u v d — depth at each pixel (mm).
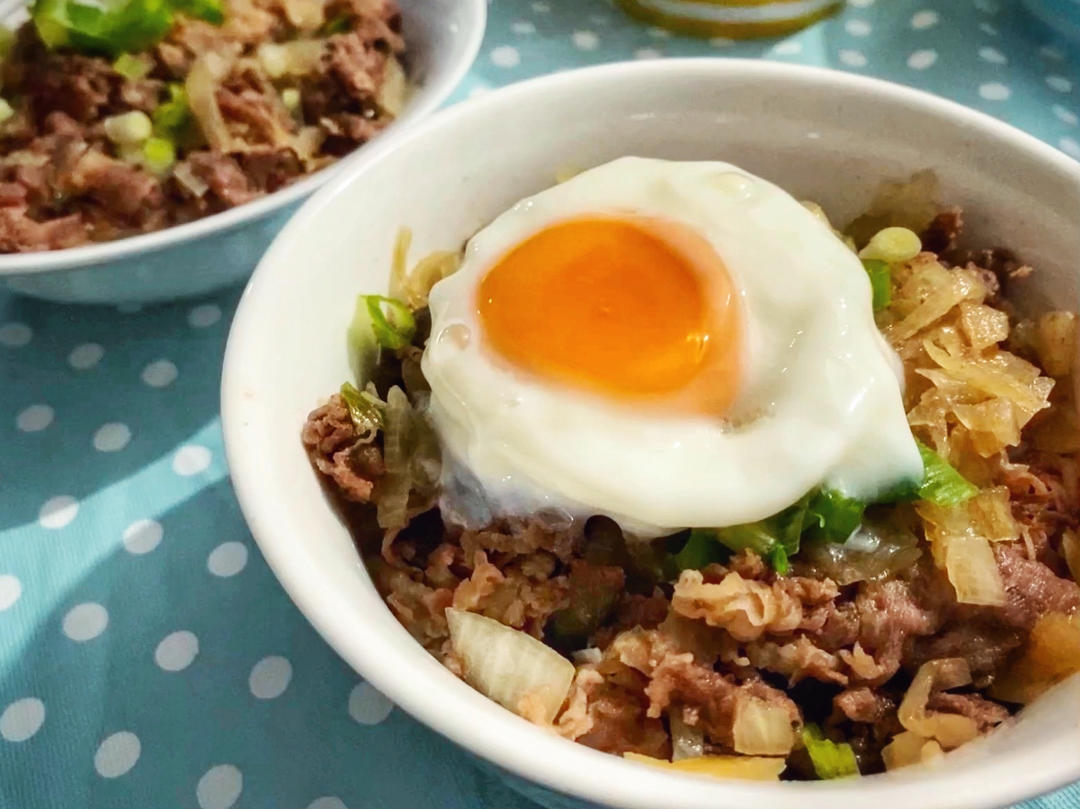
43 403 178
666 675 117
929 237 155
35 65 200
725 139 159
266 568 155
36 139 193
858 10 263
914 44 252
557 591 127
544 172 160
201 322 191
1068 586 125
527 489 127
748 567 121
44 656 146
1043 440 140
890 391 128
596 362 129
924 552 126
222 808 132
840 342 129
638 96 155
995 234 151
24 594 153
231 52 200
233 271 185
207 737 138
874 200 158
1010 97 237
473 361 131
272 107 198
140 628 149
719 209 141
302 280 131
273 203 166
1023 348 145
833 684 122
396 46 215
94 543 159
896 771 99
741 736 114
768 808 86
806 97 152
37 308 194
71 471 169
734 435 127
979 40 253
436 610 126
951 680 120
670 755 118
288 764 135
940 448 132
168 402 178
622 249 137
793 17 252
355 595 104
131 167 188
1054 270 144
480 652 119
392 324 145
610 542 130
